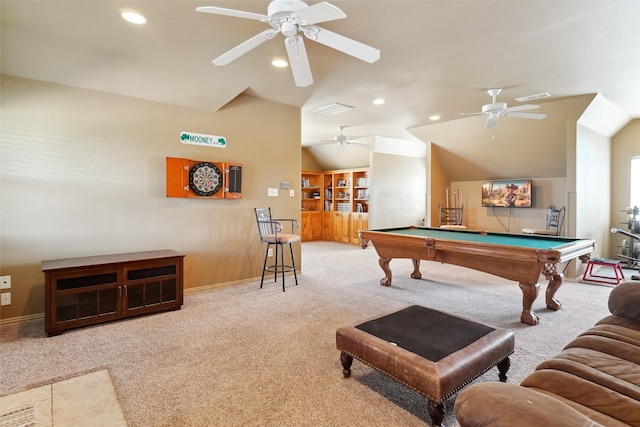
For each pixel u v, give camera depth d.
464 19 2.48
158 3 2.25
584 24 2.55
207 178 4.07
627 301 1.90
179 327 2.96
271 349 2.54
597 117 4.95
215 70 3.43
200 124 4.07
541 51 3.03
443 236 3.93
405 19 2.47
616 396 1.17
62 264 2.88
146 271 3.22
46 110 3.15
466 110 5.10
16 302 3.06
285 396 1.94
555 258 2.76
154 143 3.76
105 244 3.48
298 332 2.86
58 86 3.21
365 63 3.29
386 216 7.96
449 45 2.91
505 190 6.58
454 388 1.62
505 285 4.43
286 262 4.96
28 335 2.77
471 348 1.79
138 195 3.66
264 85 3.94
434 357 1.69
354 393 1.97
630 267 5.53
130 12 2.36
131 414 1.77
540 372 1.39
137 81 3.43
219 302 3.68
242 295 3.95
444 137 6.41
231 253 4.37
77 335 2.78
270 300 3.76
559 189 6.00
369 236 4.32
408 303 3.66
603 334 1.70
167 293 3.36
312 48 2.94
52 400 1.89
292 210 4.95
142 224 3.70
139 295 3.19
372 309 3.46
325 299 3.80
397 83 3.88
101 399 1.90
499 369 2.04
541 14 2.40
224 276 4.32
